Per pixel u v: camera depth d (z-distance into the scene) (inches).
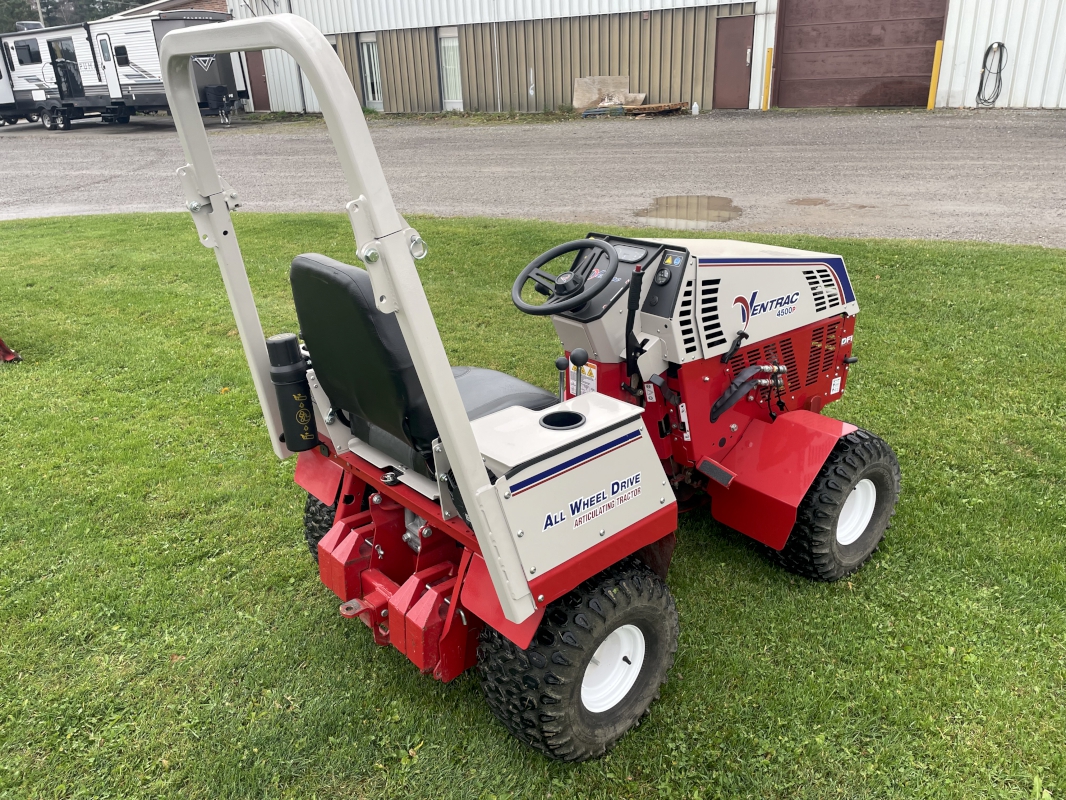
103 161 690.8
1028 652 107.3
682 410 110.7
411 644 90.4
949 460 157.8
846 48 665.6
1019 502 142.3
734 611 118.4
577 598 88.4
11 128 1007.0
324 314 87.1
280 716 102.7
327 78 58.2
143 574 133.3
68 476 166.7
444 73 856.9
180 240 391.5
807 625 114.8
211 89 860.6
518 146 618.5
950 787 88.4
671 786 90.7
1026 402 180.5
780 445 117.7
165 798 91.6
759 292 116.1
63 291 307.6
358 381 88.8
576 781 91.7
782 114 674.2
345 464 106.1
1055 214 346.3
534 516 80.2
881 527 128.7
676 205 397.7
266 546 140.8
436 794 90.7
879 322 232.5
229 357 235.5
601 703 95.0
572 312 109.7
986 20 604.4
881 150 503.8
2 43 934.4
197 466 170.2
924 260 283.1
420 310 66.7
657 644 97.7
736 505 119.9
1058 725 95.5
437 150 624.1
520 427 87.1
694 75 727.7
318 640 116.4
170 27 805.9
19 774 94.9
